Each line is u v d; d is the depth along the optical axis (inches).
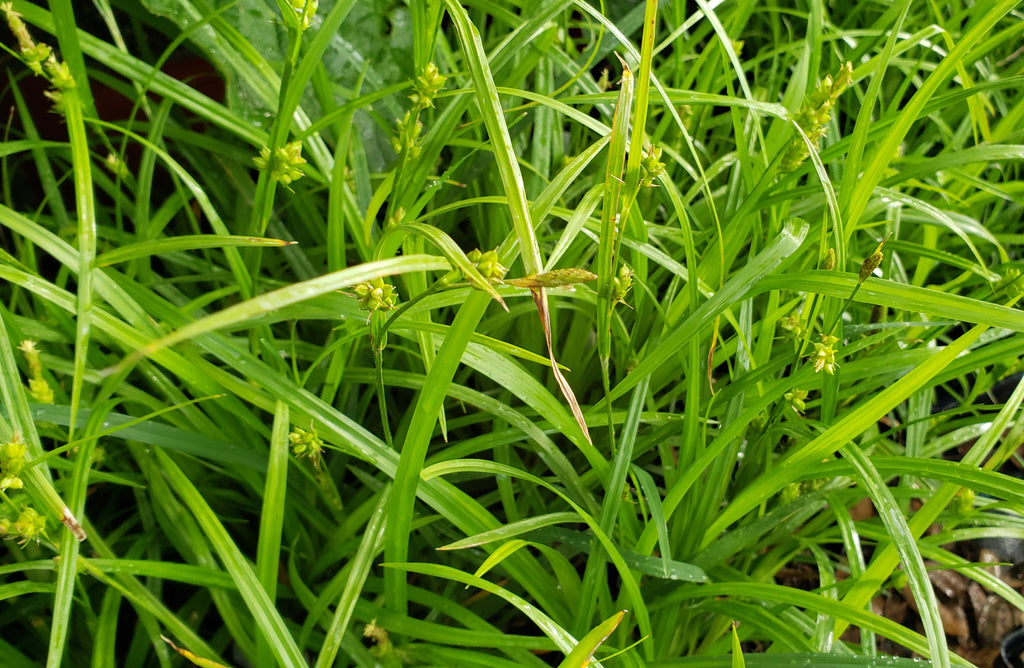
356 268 4.9
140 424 7.9
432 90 7.6
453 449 9.4
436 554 10.1
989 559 12.3
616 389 8.1
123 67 8.6
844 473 7.9
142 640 8.9
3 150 8.3
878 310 9.5
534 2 10.3
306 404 8.1
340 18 7.4
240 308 4.5
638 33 13.1
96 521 10.3
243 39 9.2
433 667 8.0
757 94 12.6
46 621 9.2
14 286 9.3
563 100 9.7
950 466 7.6
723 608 9.0
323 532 9.7
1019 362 9.8
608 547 7.6
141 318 7.9
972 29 7.5
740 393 9.0
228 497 10.2
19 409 7.0
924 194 12.7
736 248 10.1
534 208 6.6
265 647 7.7
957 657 7.6
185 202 9.7
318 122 8.5
